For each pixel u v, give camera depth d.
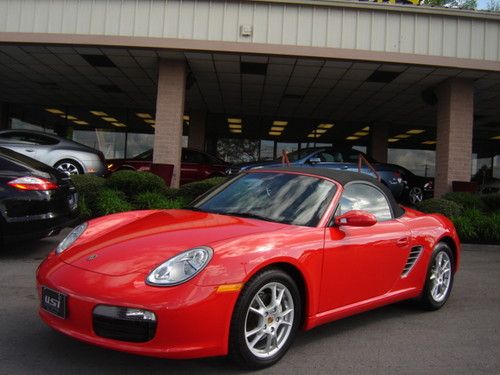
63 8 11.43
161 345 2.89
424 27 11.56
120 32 11.42
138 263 3.12
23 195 6.15
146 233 3.51
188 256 3.09
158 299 2.88
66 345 3.61
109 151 20.55
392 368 3.49
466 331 4.40
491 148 23.62
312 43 11.41
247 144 20.92
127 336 2.92
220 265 3.07
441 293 5.10
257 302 3.27
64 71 14.41
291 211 3.95
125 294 2.92
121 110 20.55
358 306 4.02
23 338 3.72
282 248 3.39
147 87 16.03
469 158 12.62
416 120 19.34
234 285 3.05
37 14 11.46
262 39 11.38
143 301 2.88
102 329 2.97
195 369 3.26
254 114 19.88
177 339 2.89
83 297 3.00
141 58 12.55
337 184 4.21
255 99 16.88
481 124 19.55
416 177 14.31
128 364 3.31
